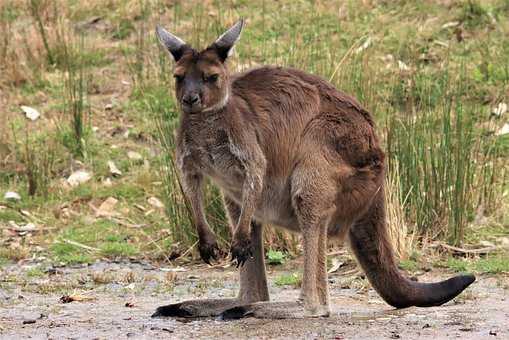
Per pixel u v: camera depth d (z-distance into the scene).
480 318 13.24
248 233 12.98
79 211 20.39
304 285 13.36
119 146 22.52
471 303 14.66
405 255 17.44
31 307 14.89
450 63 23.97
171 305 13.72
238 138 13.04
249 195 13.07
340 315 13.60
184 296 15.73
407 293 13.89
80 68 23.89
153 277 17.00
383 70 23.22
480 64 23.92
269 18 26.05
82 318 13.88
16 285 16.67
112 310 14.56
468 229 18.56
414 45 24.48
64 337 12.60
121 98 24.11
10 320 13.84
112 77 24.88
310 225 13.38
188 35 25.12
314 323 12.91
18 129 22.86
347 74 20.27
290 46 22.64
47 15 26.77
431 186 18.34
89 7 27.38
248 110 13.36
